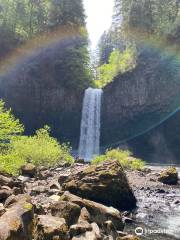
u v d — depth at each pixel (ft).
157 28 227.81
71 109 218.18
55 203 31.42
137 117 218.59
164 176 64.03
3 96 213.25
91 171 46.11
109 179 44.55
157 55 219.20
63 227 26.63
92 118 212.43
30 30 236.02
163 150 211.41
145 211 43.65
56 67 220.84
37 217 27.78
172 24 222.48
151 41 224.12
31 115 218.79
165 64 215.10
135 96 217.97
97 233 28.04
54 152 78.43
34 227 26.94
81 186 43.83
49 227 26.07
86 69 228.43
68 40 233.55
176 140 207.72
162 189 56.13
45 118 219.82
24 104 217.56
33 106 219.00
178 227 37.04
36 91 218.79
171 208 45.50
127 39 247.91
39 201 38.27
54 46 227.81
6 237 23.06
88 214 31.73
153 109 215.92
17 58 221.66
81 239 26.02
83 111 213.05
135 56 228.63
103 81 238.27
